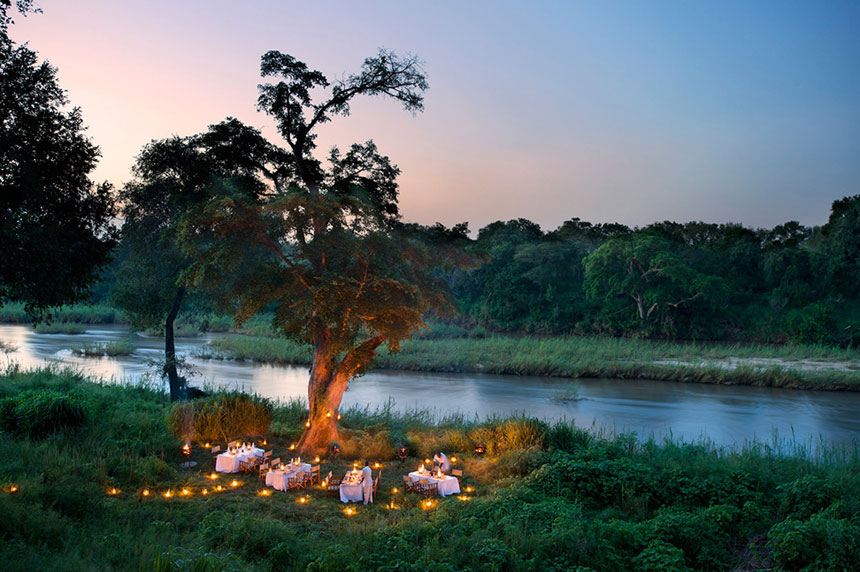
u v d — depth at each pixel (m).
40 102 11.70
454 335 67.88
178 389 25.70
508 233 94.88
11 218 10.95
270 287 17.00
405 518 11.45
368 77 19.19
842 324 64.88
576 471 13.79
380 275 16.53
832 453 17.52
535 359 41.88
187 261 25.81
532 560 8.81
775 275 74.62
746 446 18.48
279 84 18.98
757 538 10.58
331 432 18.06
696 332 70.19
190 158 24.59
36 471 12.91
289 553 9.35
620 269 73.50
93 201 12.37
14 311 70.88
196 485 13.79
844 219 70.56
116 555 8.43
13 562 7.48
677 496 12.88
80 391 22.38
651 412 28.11
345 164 19.28
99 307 76.25
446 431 19.66
